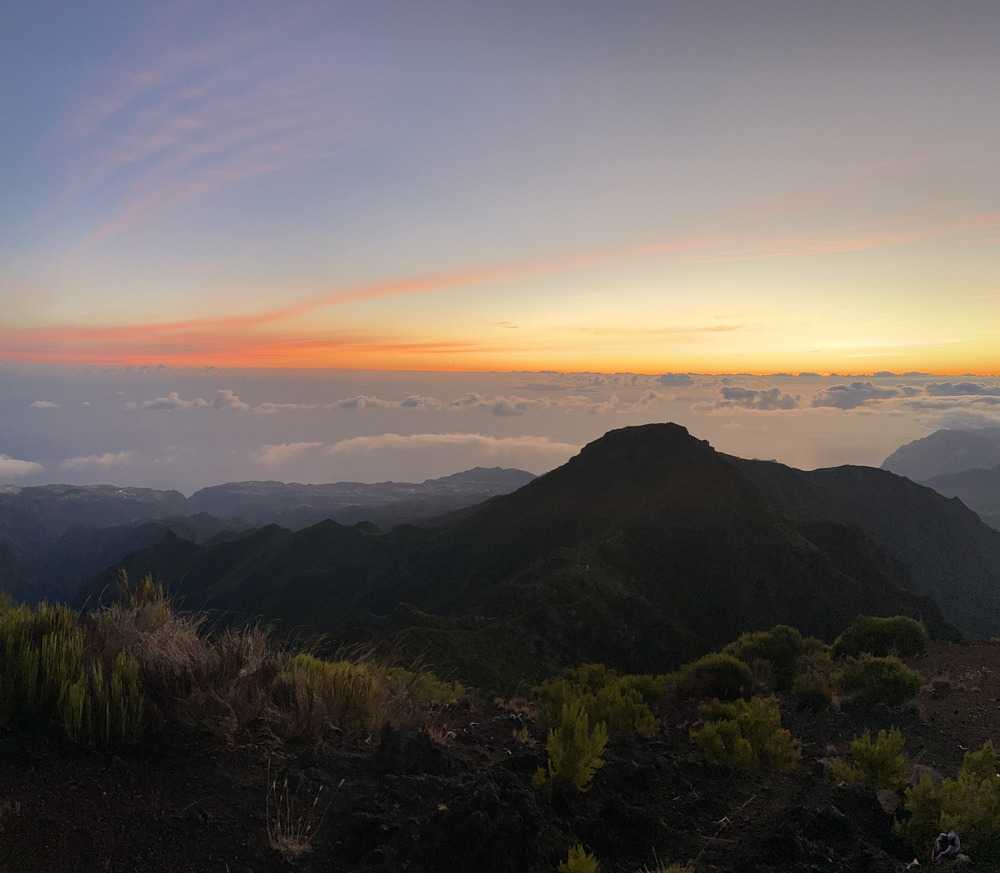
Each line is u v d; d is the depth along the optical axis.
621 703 7.70
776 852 4.42
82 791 3.84
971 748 8.08
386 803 4.18
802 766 6.91
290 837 3.75
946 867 4.48
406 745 4.91
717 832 4.93
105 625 5.68
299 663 6.42
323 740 5.20
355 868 3.61
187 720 4.84
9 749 4.06
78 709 4.25
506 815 4.05
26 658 4.48
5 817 3.45
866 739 6.41
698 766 6.29
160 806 3.87
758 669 13.02
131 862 3.37
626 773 5.56
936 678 11.34
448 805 4.09
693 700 11.15
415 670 8.64
